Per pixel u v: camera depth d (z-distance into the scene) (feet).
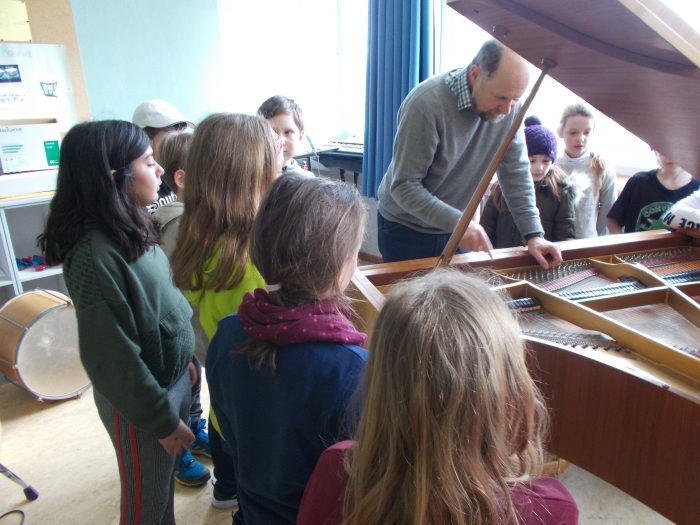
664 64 2.86
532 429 1.97
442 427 1.71
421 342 1.77
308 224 2.51
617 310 4.61
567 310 4.19
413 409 1.74
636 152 9.80
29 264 9.50
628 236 5.75
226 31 12.68
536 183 7.34
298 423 2.44
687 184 7.03
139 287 3.65
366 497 1.82
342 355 2.43
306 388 2.40
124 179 3.64
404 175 5.71
